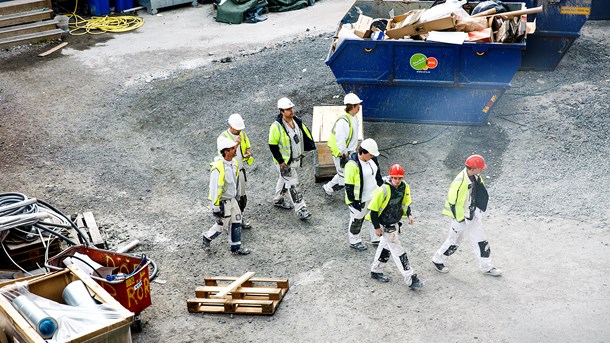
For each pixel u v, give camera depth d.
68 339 7.12
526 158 12.42
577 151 12.51
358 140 11.41
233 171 9.98
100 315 7.55
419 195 11.59
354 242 10.38
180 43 18.59
